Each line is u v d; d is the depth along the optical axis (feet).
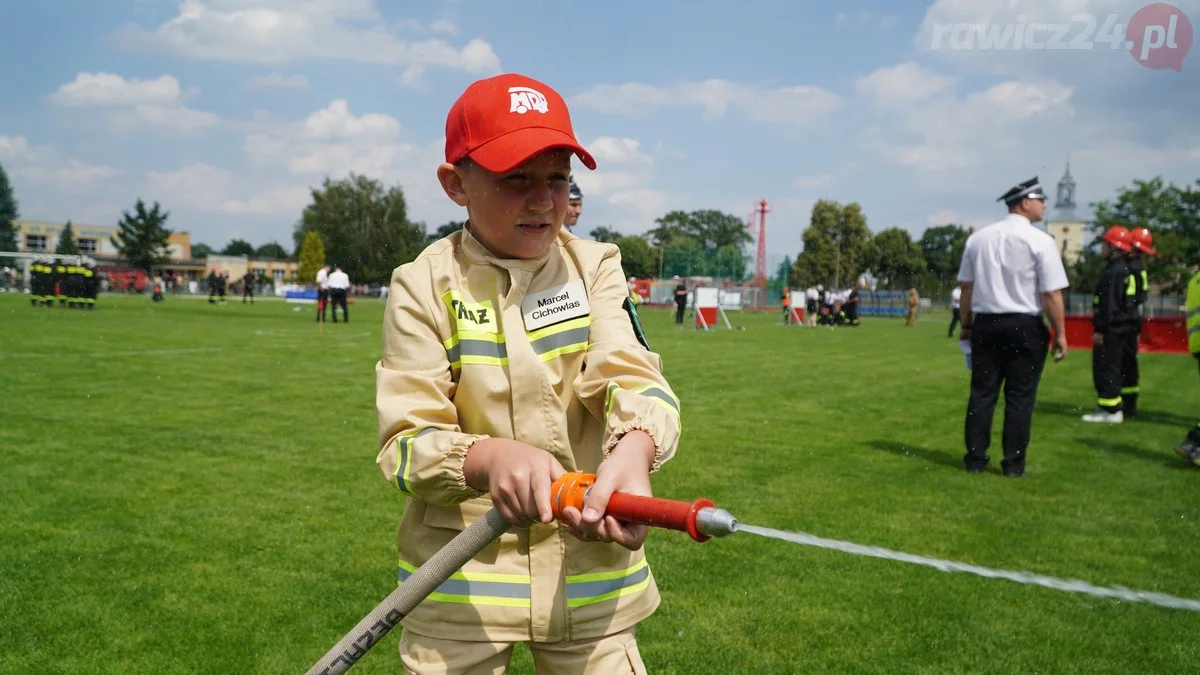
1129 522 16.03
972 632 11.05
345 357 44.24
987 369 20.02
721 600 12.00
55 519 15.01
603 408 5.59
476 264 5.66
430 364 5.46
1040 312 19.57
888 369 44.88
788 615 11.50
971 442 20.25
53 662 9.84
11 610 11.20
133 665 9.82
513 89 5.36
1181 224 128.88
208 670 9.76
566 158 5.49
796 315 110.11
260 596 11.87
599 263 6.02
